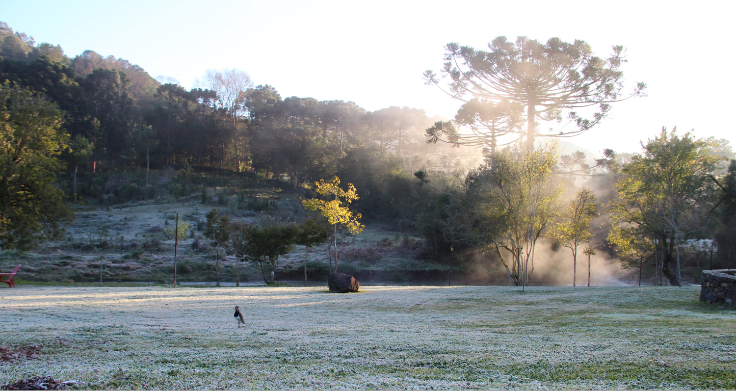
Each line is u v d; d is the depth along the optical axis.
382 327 11.55
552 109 41.44
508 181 30.31
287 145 85.62
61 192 28.61
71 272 39.69
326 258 50.62
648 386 5.36
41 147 27.38
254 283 40.19
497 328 11.19
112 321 12.46
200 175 88.25
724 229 35.12
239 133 101.38
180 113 100.56
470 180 41.75
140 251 48.34
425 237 52.91
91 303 16.91
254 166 92.31
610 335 9.38
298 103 103.50
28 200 26.89
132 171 87.88
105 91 96.38
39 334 9.69
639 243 32.03
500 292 22.03
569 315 13.45
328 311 15.59
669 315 12.48
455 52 42.06
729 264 36.06
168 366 6.80
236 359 7.30
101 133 88.00
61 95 87.69
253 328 11.35
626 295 18.02
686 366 6.25
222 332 10.58
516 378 5.88
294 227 38.88
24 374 6.14
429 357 7.38
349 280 23.45
